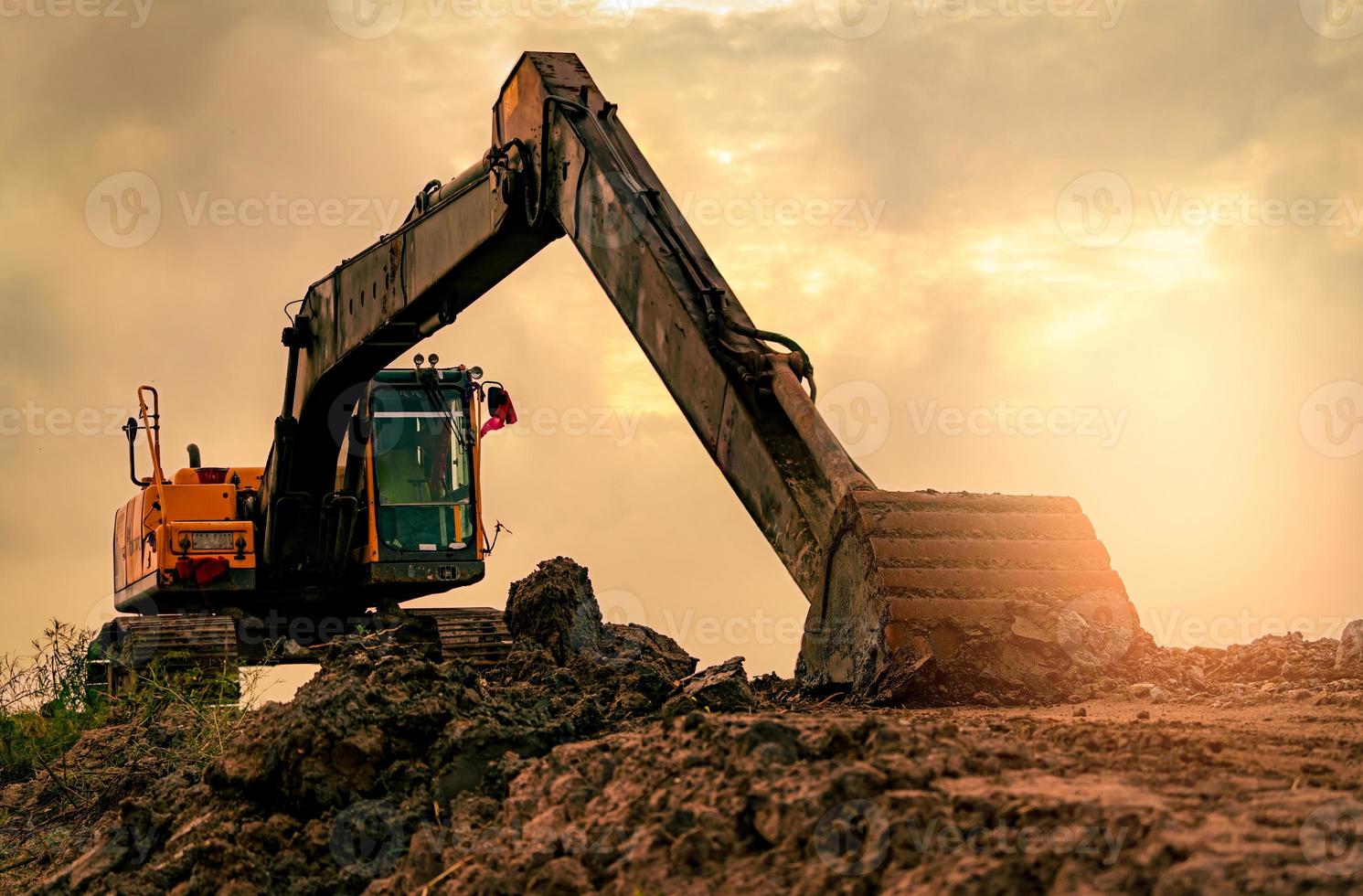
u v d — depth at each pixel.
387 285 12.00
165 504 15.44
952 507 7.90
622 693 7.61
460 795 5.62
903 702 7.25
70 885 6.04
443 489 15.17
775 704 7.91
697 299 8.42
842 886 3.69
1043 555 7.82
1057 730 5.48
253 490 15.98
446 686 6.36
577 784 4.99
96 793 9.97
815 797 4.13
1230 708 6.97
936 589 7.47
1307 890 3.11
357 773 5.92
